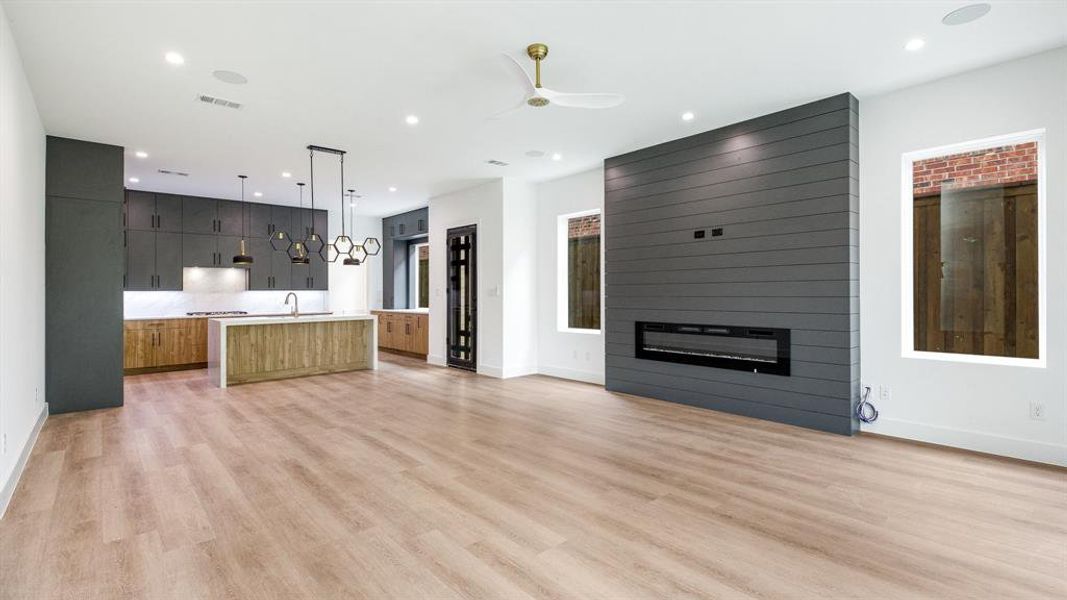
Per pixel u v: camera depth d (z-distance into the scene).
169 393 5.73
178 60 3.31
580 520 2.56
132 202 7.32
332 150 5.37
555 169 6.30
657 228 5.32
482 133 4.87
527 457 3.52
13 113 3.04
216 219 8.01
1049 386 3.32
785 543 2.33
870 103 4.04
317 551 2.25
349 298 9.72
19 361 3.30
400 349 9.15
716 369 4.85
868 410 4.06
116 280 4.98
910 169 3.97
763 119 4.45
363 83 3.71
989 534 2.41
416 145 5.23
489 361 7.02
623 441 3.89
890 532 2.44
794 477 3.14
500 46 3.18
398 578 2.04
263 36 3.02
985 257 3.72
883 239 3.98
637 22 2.91
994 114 3.50
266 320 6.49
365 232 9.98
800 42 3.16
